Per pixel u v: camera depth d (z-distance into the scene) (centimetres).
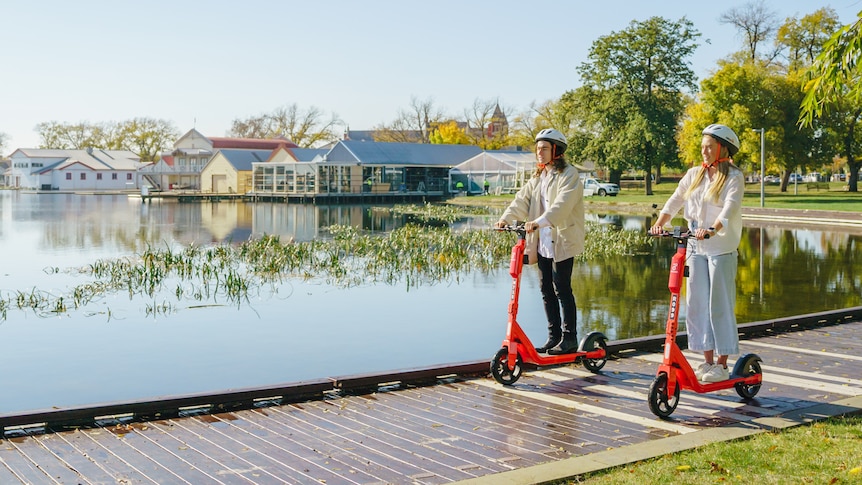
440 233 2391
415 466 436
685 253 530
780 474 403
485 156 6003
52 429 507
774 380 638
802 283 1448
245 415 544
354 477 419
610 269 1652
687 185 578
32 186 9300
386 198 5753
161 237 2423
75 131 10650
